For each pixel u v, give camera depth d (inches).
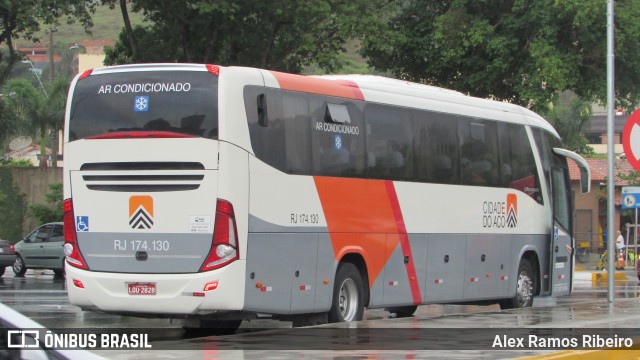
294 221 558.3
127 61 1331.2
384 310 832.3
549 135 839.7
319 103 585.9
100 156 540.7
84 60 3850.9
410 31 1370.6
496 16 1336.1
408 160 660.1
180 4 1190.9
